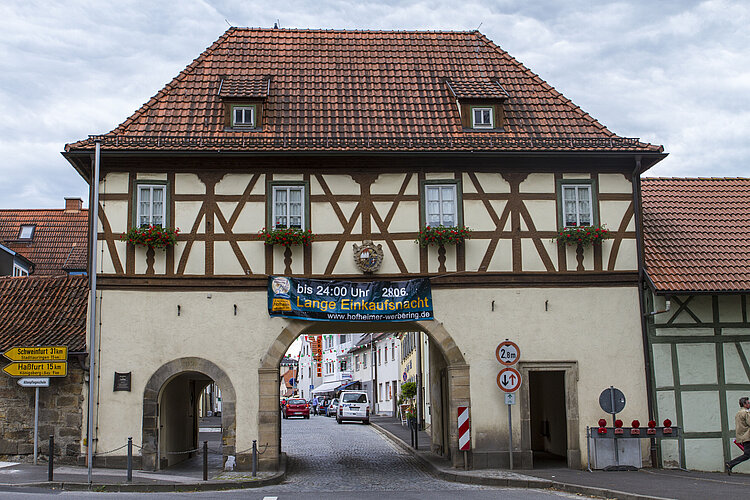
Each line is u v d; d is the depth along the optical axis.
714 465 19.09
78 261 37.16
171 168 19.17
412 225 19.39
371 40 23.33
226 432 18.58
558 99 21.67
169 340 18.70
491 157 19.56
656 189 23.02
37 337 18.98
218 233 19.06
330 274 19.12
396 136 20.09
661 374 19.38
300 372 96.19
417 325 20.36
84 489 15.28
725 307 19.72
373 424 40.66
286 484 17.09
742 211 22.09
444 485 16.80
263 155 19.03
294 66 22.14
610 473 17.73
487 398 19.09
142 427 18.44
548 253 19.59
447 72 22.42
